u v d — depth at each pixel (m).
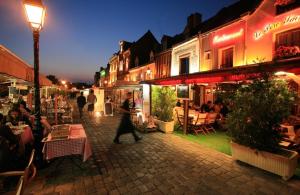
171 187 4.08
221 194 3.83
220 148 6.83
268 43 8.98
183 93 14.53
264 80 5.07
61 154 4.43
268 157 4.77
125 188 4.02
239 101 5.42
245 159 5.33
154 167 5.11
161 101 9.72
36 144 4.80
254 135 5.06
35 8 4.36
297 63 5.32
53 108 13.24
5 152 3.63
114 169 4.96
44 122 6.23
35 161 4.77
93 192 3.84
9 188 3.79
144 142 7.57
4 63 3.09
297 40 7.91
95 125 11.41
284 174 4.43
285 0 8.12
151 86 11.12
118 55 34.25
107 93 30.48
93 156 5.91
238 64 10.55
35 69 4.71
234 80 6.91
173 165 5.26
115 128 10.52
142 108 12.26
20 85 12.99
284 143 6.05
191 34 16.08
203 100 13.19
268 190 3.99
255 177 4.57
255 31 9.61
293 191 3.96
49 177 4.43
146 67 22.55
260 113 4.96
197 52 13.84
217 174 4.72
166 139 8.05
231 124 5.62
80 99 13.91
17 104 6.89
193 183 4.26
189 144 7.30
